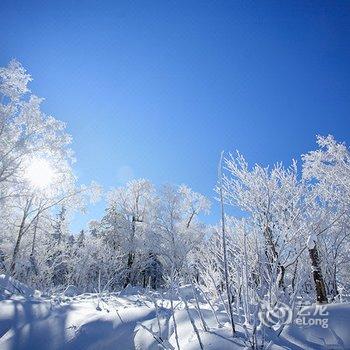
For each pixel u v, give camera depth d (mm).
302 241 6863
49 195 16391
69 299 7477
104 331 5078
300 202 8242
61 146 14750
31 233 17859
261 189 8094
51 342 5000
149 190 28469
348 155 11109
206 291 5582
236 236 5574
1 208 14711
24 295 7566
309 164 11695
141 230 27047
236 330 3943
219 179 4176
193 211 26750
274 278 4168
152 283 29422
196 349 3643
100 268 22875
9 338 5105
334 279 7770
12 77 13883
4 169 13594
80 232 30344
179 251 21922
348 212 8883
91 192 17000
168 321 4953
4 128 13906
